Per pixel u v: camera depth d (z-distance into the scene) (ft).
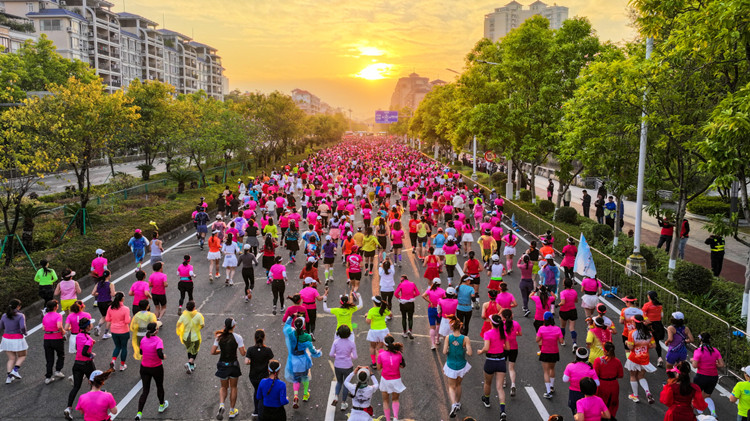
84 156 65.26
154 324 27.48
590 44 85.87
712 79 41.04
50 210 67.82
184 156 126.72
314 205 74.95
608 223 73.72
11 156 52.75
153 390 30.66
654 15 39.52
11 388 30.89
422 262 60.23
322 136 346.74
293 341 28.25
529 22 92.58
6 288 41.86
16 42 198.39
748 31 30.58
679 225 49.29
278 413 23.50
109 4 287.48
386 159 188.03
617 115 49.90
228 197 86.94
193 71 394.73
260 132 164.66
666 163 49.65
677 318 29.30
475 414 28.17
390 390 26.05
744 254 65.92
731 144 30.89
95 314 42.98
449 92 200.75
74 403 29.14
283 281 42.52
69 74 161.58
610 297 48.67
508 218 86.99
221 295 48.01
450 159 219.41
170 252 65.82
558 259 61.11
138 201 92.27
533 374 33.04
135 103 116.57
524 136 90.27
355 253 45.65
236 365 27.30
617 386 24.26
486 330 30.63
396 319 42.29
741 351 32.12
